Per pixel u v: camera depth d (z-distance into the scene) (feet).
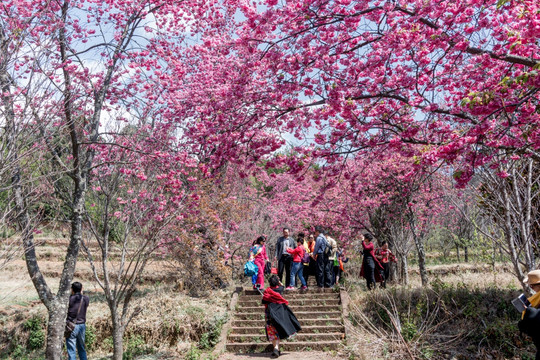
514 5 21.25
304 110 26.68
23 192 24.63
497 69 22.59
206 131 28.58
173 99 34.12
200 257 44.45
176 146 35.47
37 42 25.57
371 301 37.24
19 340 37.96
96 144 30.81
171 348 35.17
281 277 43.93
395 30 22.25
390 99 27.04
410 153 25.39
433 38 20.80
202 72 36.65
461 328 30.99
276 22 24.50
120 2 33.68
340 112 23.70
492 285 38.99
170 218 31.91
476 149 19.85
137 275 31.83
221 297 42.01
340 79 24.73
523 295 16.55
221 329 35.96
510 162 27.99
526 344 28.27
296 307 38.99
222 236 46.44
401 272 53.01
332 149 25.57
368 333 32.27
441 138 24.89
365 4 22.61
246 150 27.40
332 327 35.29
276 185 68.54
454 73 24.88
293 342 33.78
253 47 25.89
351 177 31.09
